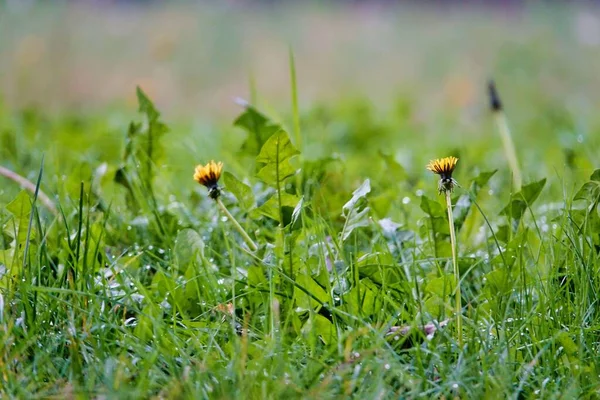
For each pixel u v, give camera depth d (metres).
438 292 1.71
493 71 4.96
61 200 1.95
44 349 1.66
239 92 4.94
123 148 1.95
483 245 1.85
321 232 1.78
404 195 2.01
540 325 1.68
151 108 1.93
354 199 1.76
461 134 3.19
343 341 1.65
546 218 1.89
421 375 1.62
